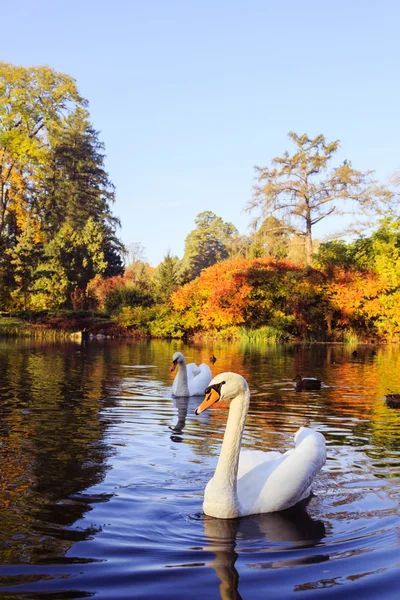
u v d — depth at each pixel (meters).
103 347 28.41
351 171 53.53
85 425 8.80
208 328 41.41
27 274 44.69
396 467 6.71
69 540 4.50
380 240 44.72
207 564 4.13
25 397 11.47
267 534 4.70
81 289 52.00
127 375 15.76
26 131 58.72
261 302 41.62
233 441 5.20
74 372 16.34
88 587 3.76
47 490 5.66
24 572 3.96
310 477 5.41
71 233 55.22
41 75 57.38
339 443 7.91
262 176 55.72
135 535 4.62
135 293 49.66
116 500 5.41
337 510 5.27
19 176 58.69
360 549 4.40
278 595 3.70
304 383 13.54
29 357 21.27
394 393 12.26
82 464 6.59
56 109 60.16
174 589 3.76
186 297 41.84
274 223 56.62
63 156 72.94
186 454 7.12
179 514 5.11
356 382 15.19
